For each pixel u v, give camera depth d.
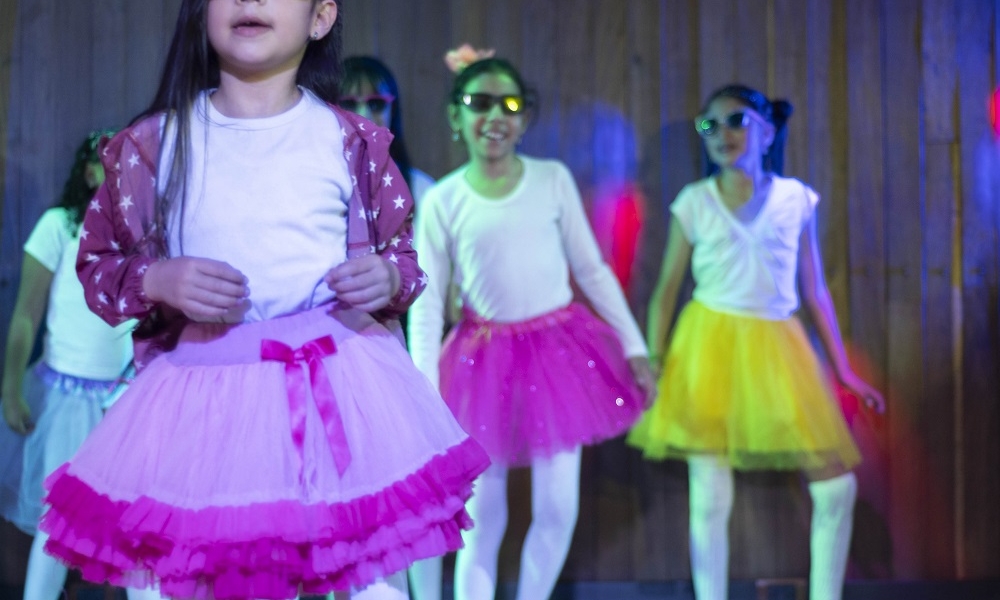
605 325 3.10
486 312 3.03
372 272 1.37
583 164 3.38
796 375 3.17
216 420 1.36
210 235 1.41
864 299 3.38
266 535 1.29
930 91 3.38
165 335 1.47
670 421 3.20
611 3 3.38
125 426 1.39
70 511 1.36
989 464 3.37
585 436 2.89
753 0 3.38
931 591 3.34
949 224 3.38
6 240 3.28
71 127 3.30
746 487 3.34
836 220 3.38
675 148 3.37
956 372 3.38
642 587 3.32
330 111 1.50
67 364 3.10
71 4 3.30
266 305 1.42
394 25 3.36
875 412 3.36
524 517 3.33
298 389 1.38
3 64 3.28
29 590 2.83
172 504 1.31
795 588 3.28
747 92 3.24
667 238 3.36
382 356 1.47
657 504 3.35
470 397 2.93
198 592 1.33
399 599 1.45
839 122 3.38
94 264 1.45
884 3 3.38
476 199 3.04
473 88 3.02
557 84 3.38
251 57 1.40
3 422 3.13
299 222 1.42
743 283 3.21
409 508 1.36
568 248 3.11
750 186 3.24
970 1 3.39
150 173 1.44
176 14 3.31
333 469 1.35
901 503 3.36
